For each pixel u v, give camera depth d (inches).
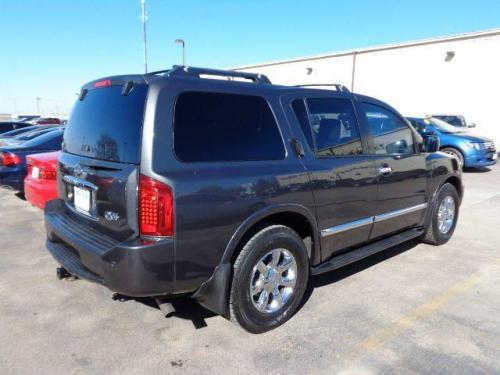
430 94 839.1
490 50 741.9
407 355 113.9
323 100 145.6
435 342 120.5
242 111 120.7
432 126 527.8
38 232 225.3
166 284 104.6
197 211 104.8
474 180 437.7
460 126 650.2
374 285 160.1
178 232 102.7
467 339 122.3
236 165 114.3
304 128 135.5
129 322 129.5
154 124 103.1
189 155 106.8
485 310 140.8
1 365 106.8
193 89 111.6
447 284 162.1
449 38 792.9
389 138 170.1
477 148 489.7
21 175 275.4
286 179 123.3
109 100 119.2
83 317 132.1
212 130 112.6
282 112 130.6
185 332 124.3
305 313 136.9
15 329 124.3
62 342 117.8
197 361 110.1
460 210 293.9
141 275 101.4
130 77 114.0
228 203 110.0
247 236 119.4
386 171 160.9
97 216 116.4
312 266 140.9
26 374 103.5
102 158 115.5
